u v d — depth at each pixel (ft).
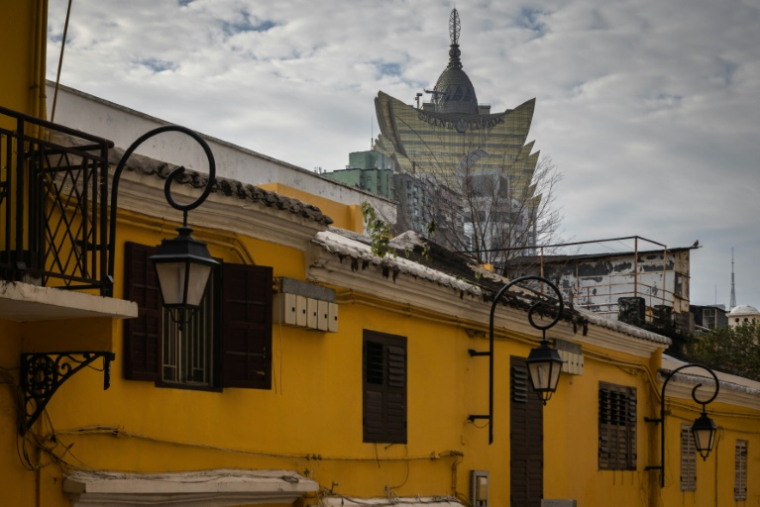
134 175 29.40
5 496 26.21
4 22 27.84
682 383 68.74
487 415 46.85
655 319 86.89
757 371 100.48
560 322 54.29
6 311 25.17
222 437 33.04
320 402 37.81
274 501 34.50
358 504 38.22
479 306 47.47
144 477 29.53
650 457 65.77
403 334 43.14
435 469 44.50
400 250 51.42
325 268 37.88
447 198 134.51
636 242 87.25
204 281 26.32
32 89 28.25
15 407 26.66
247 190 33.01
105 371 26.16
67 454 27.76
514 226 127.54
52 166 27.76
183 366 32.14
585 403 58.03
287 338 36.27
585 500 57.06
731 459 76.89
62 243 26.14
